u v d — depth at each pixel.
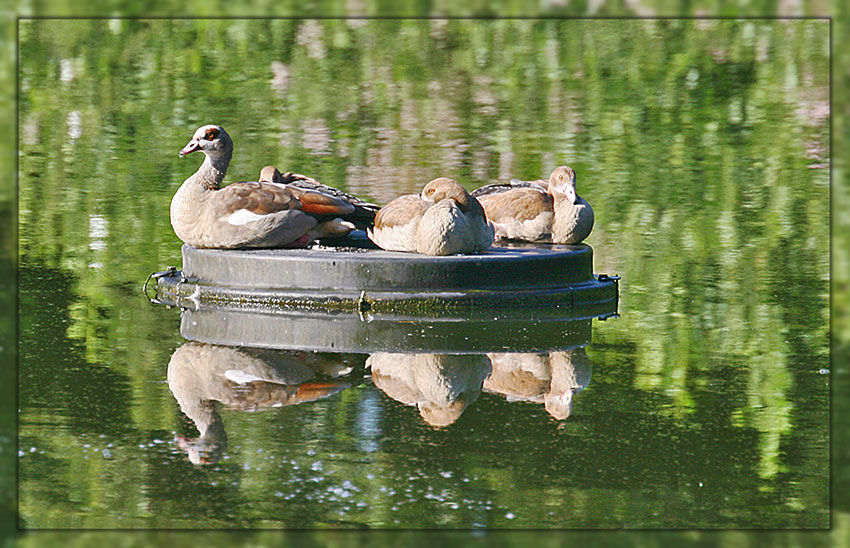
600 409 10.84
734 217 19.81
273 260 14.46
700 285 15.84
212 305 14.55
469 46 32.31
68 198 20.73
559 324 13.91
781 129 26.66
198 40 31.84
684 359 12.51
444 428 10.27
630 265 16.84
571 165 23.67
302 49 32.03
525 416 10.60
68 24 30.83
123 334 13.23
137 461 9.55
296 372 11.83
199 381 11.50
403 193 21.11
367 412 10.63
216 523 8.56
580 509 8.85
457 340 13.09
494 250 15.17
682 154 24.72
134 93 29.20
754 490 9.23
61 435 10.07
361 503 8.84
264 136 26.03
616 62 31.67
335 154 24.50
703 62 31.30
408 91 30.44
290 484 9.16
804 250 17.72
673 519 8.79
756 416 10.73
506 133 26.61
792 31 31.48
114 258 17.08
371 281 14.19
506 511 8.81
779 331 13.67
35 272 16.19
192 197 15.20
